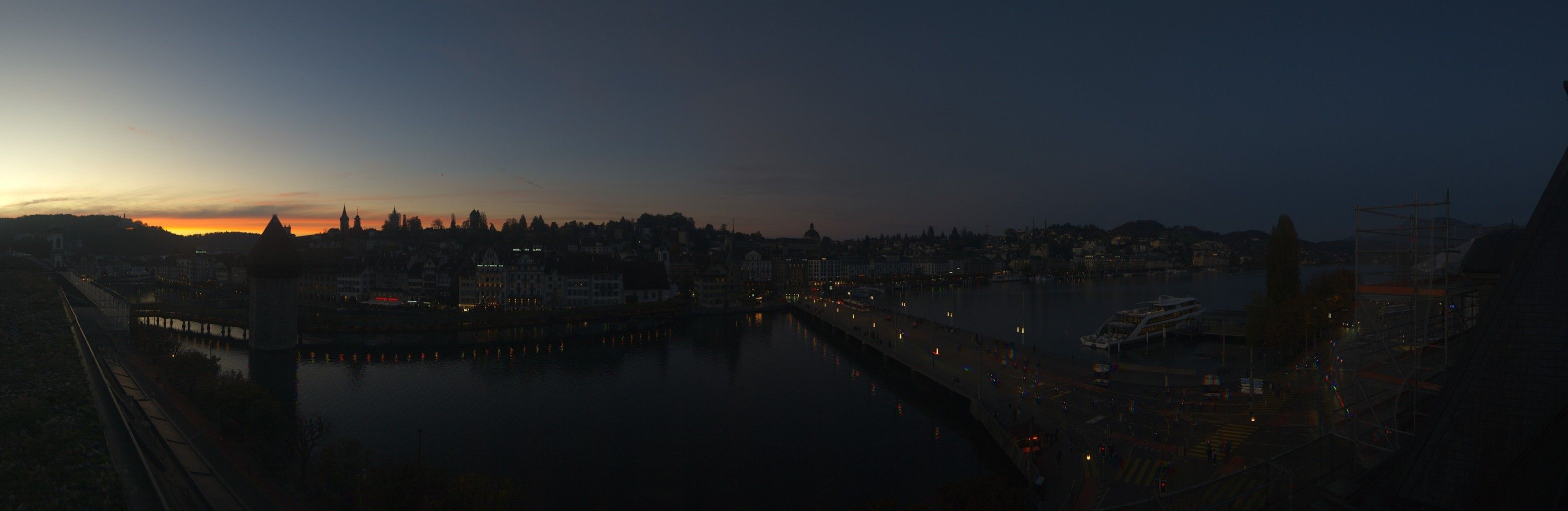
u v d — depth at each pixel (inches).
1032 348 5472.4
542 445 3395.7
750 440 3521.2
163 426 2800.2
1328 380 2945.4
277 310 5959.6
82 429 1872.5
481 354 6067.9
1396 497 1213.7
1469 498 1130.7
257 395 3002.0
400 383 4749.0
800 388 4781.0
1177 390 3794.3
